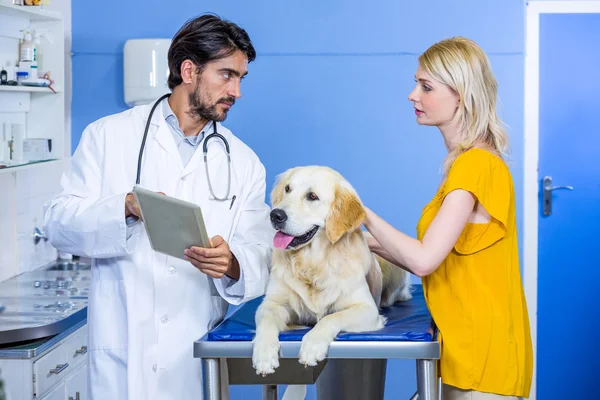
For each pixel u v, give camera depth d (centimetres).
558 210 397
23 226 341
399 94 375
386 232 198
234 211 223
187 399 215
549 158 396
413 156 378
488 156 197
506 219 195
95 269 219
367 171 380
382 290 229
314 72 376
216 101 215
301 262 205
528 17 389
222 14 376
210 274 198
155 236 195
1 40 307
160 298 213
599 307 398
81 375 281
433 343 184
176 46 214
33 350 239
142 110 226
